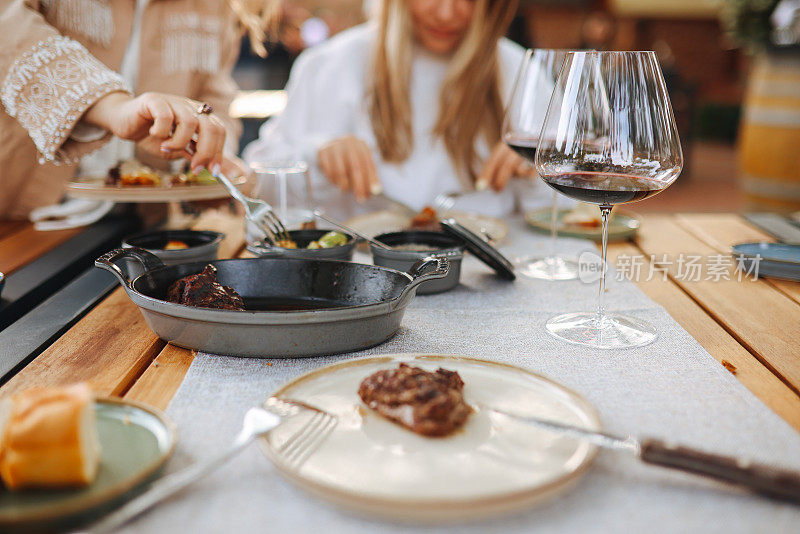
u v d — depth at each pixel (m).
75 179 1.63
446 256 1.12
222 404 0.75
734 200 5.82
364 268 0.98
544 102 1.34
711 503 0.57
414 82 2.30
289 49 4.68
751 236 1.58
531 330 0.98
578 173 0.89
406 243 1.26
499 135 2.22
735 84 10.45
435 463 0.60
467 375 0.77
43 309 1.07
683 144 6.71
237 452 0.60
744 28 3.88
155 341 0.94
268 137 2.32
